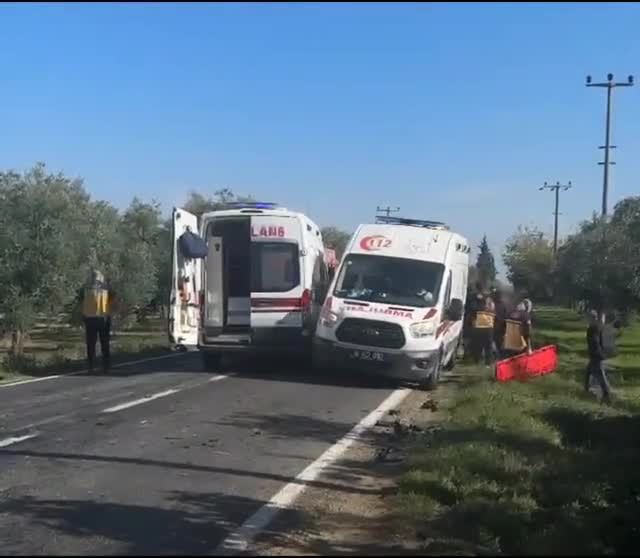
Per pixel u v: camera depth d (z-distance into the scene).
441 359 16.12
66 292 26.19
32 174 27.33
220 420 11.24
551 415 11.74
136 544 6.14
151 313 43.88
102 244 32.56
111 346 23.80
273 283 16.81
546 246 75.25
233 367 18.41
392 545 6.07
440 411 12.64
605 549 6.07
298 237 16.89
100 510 7.00
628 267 28.44
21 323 25.12
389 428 11.04
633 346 32.03
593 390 15.65
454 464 8.17
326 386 15.41
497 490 7.45
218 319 17.34
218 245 17.31
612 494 7.69
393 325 15.34
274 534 6.41
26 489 7.62
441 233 17.20
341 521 6.77
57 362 18.75
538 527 6.51
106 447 9.38
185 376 16.47
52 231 26.00
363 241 17.05
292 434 10.39
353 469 8.60
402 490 7.47
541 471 8.09
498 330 19.66
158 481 7.95
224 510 7.05
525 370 16.41
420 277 16.30
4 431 10.30
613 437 10.69
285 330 16.77
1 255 25.39
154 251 39.62
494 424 10.34
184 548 6.06
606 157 43.09
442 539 6.12
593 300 30.19
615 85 42.84
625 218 30.28
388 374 15.43
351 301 15.98
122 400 12.95
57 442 9.63
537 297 69.12
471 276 20.47
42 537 6.29
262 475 8.27
